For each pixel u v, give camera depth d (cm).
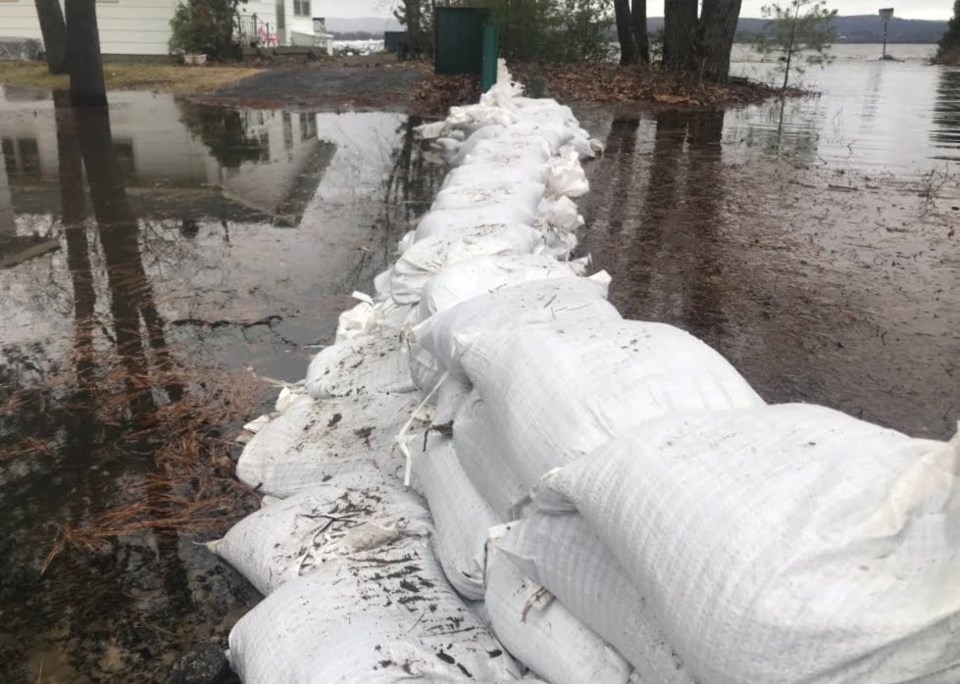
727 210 646
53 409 333
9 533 257
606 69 1717
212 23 1988
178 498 274
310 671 164
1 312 434
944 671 109
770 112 1359
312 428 287
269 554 218
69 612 223
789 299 442
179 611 223
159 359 377
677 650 126
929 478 118
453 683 165
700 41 1680
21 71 1744
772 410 150
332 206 668
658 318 414
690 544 123
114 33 1972
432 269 341
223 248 549
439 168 828
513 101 958
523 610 173
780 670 111
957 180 772
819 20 1778
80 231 594
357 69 1812
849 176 791
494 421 194
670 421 149
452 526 207
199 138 1027
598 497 141
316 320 425
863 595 110
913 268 496
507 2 1758
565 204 526
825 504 118
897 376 348
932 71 2484
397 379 297
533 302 231
